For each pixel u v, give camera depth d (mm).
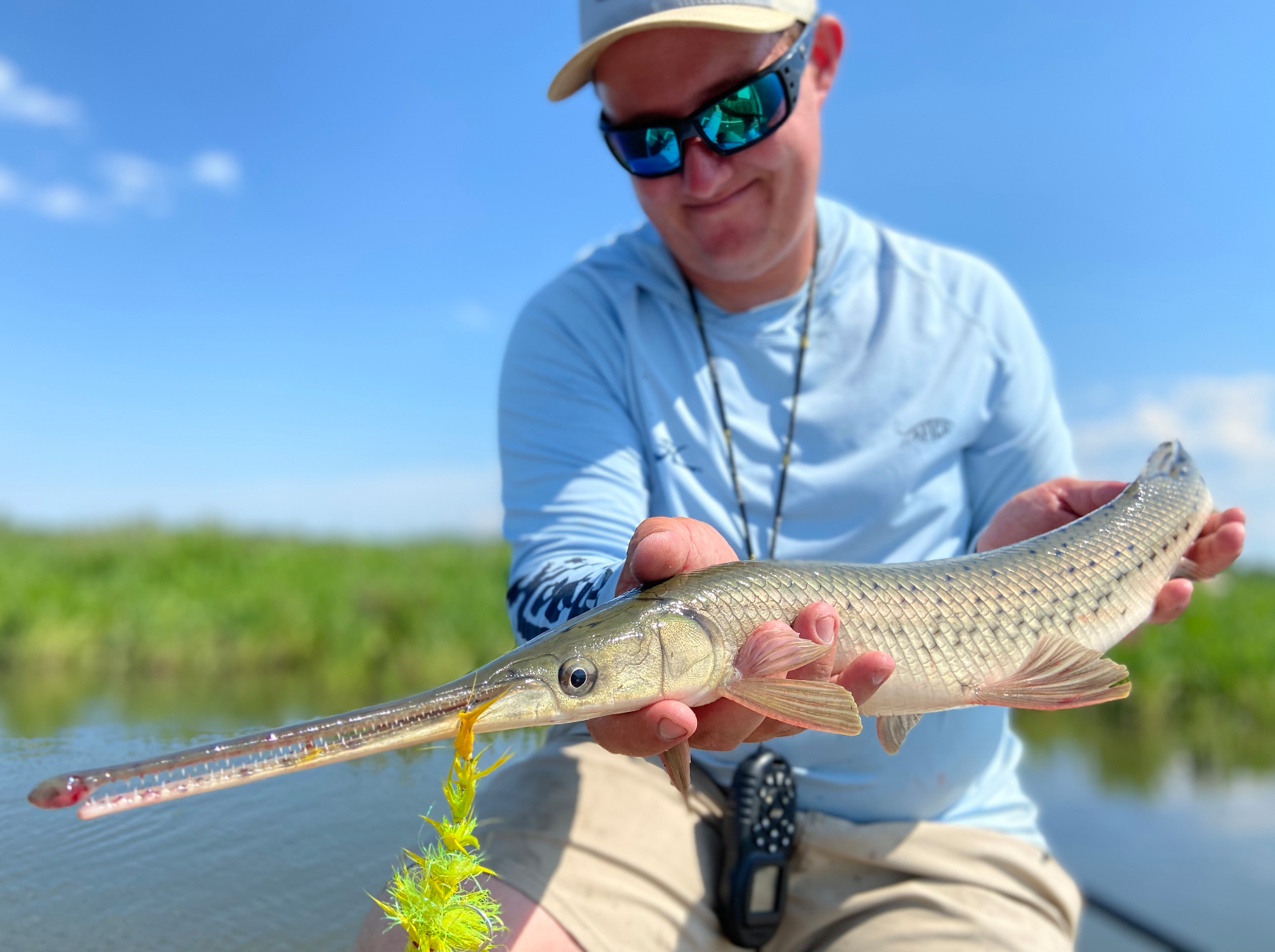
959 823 615
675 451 663
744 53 577
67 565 2953
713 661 428
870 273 704
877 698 488
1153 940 810
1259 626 2797
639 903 537
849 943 575
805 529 661
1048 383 717
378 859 447
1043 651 503
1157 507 606
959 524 688
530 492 635
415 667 2309
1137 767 1641
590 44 586
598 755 603
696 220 623
